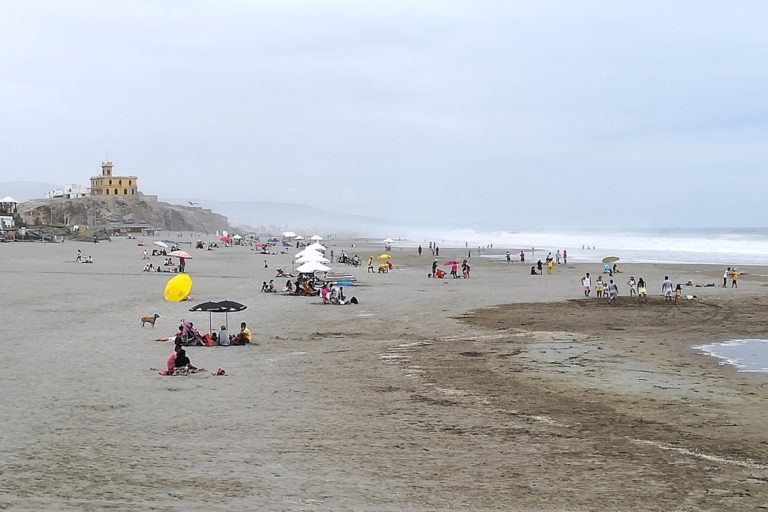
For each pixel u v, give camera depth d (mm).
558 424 15867
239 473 12078
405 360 24672
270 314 38438
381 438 14594
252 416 16500
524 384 20531
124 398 18328
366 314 38656
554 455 13391
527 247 154250
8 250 108500
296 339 29703
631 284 49750
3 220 154500
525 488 11406
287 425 15664
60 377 21031
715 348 27438
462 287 56500
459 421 16125
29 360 23875
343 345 28141
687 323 35219
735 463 12875
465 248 149625
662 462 12930
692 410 17312
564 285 58562
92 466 12367
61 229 160500
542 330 32688
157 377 21297
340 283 51125
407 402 18156
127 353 25578
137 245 136250
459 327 33594
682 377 21641
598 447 13969
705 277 66375
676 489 11375
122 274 66188
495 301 45688
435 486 11477
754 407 17656
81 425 15430
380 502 10648
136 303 42438
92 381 20516
